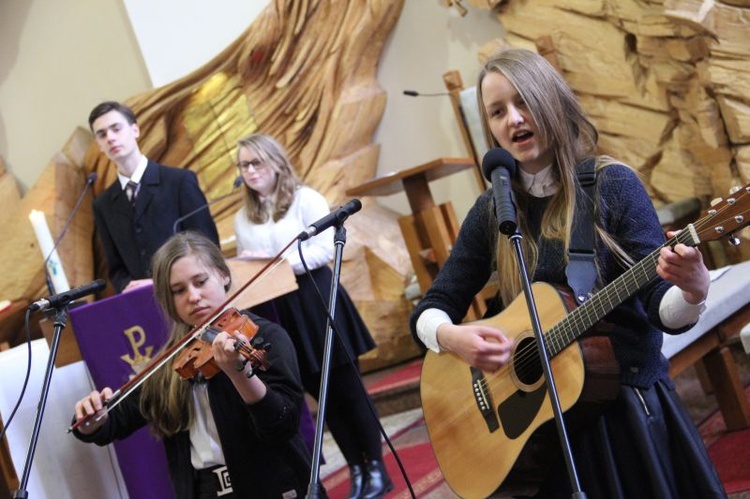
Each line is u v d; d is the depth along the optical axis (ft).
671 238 6.87
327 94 25.34
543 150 7.73
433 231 18.58
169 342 9.99
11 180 27.50
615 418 7.47
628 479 7.37
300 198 14.47
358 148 25.71
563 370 7.61
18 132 28.66
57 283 16.19
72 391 11.96
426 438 17.42
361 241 24.67
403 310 24.25
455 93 23.21
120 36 27.27
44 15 28.17
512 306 8.23
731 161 19.76
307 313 14.07
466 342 8.25
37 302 9.92
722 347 13.10
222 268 10.00
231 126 25.90
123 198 15.80
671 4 19.07
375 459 14.12
